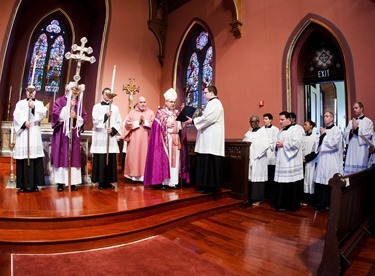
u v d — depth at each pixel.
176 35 9.86
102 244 2.89
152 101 10.03
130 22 9.59
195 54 9.61
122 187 5.04
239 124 7.32
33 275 2.25
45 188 4.64
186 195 4.45
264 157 5.14
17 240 2.65
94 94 8.91
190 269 2.44
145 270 2.40
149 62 10.02
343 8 5.61
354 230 3.06
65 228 3.04
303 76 6.61
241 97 7.33
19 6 7.97
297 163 4.79
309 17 6.09
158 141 4.92
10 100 8.90
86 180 5.26
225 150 5.30
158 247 2.93
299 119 6.36
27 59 9.76
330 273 2.27
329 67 6.24
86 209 3.38
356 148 4.77
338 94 9.30
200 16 8.91
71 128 4.20
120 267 2.45
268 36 6.86
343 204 2.62
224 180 5.29
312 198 5.39
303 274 2.38
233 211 4.61
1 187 4.62
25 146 4.11
